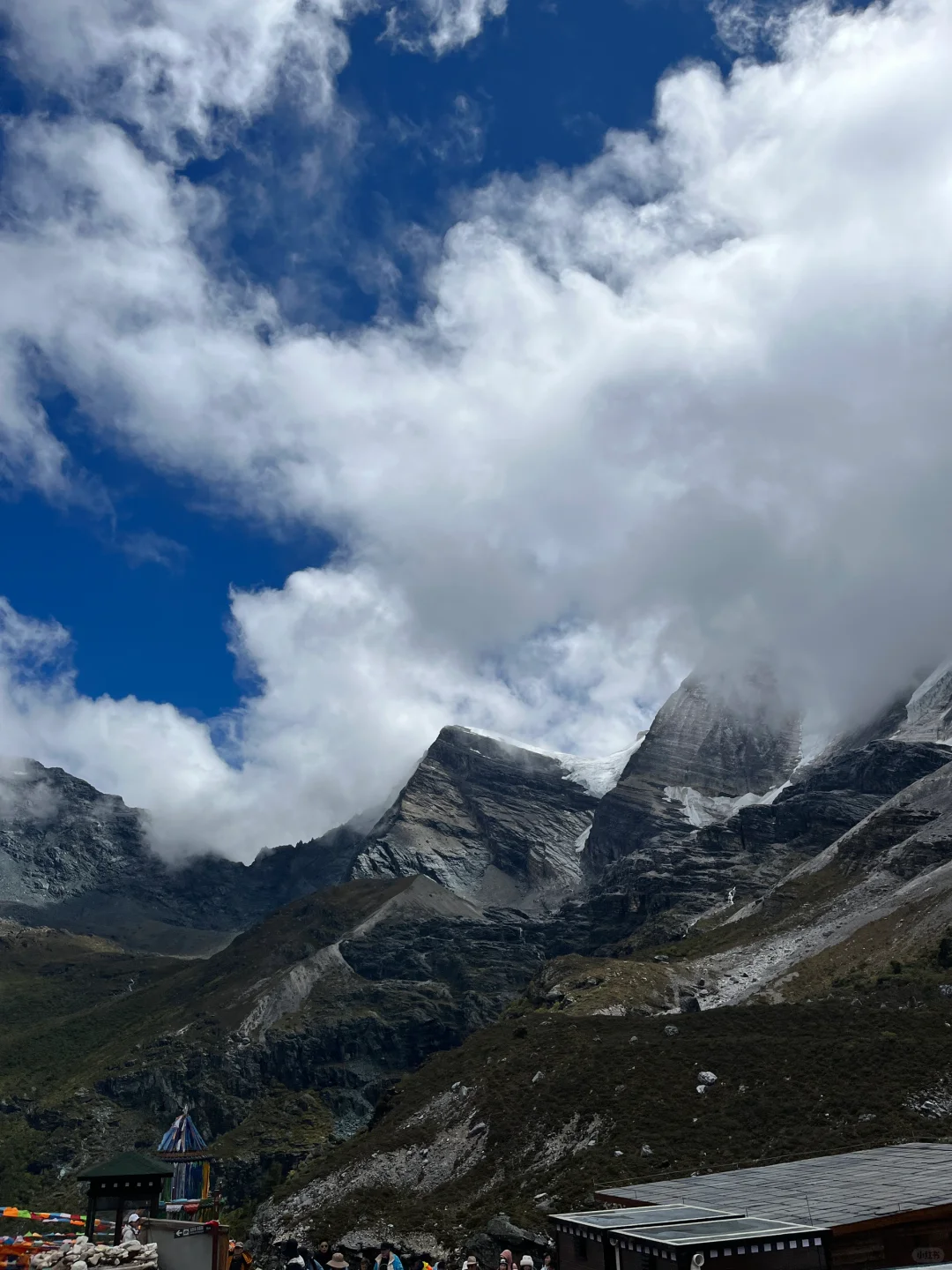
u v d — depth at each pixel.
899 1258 43.97
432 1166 145.88
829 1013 159.75
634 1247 43.25
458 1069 185.00
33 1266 40.03
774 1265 41.94
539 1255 97.12
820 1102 126.25
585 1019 192.50
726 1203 51.50
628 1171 119.06
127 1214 47.78
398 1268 52.03
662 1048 156.25
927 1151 64.75
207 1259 41.88
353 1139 184.50
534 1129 142.38
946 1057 130.12
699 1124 129.00
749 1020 163.75
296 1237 129.38
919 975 195.38
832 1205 48.16
